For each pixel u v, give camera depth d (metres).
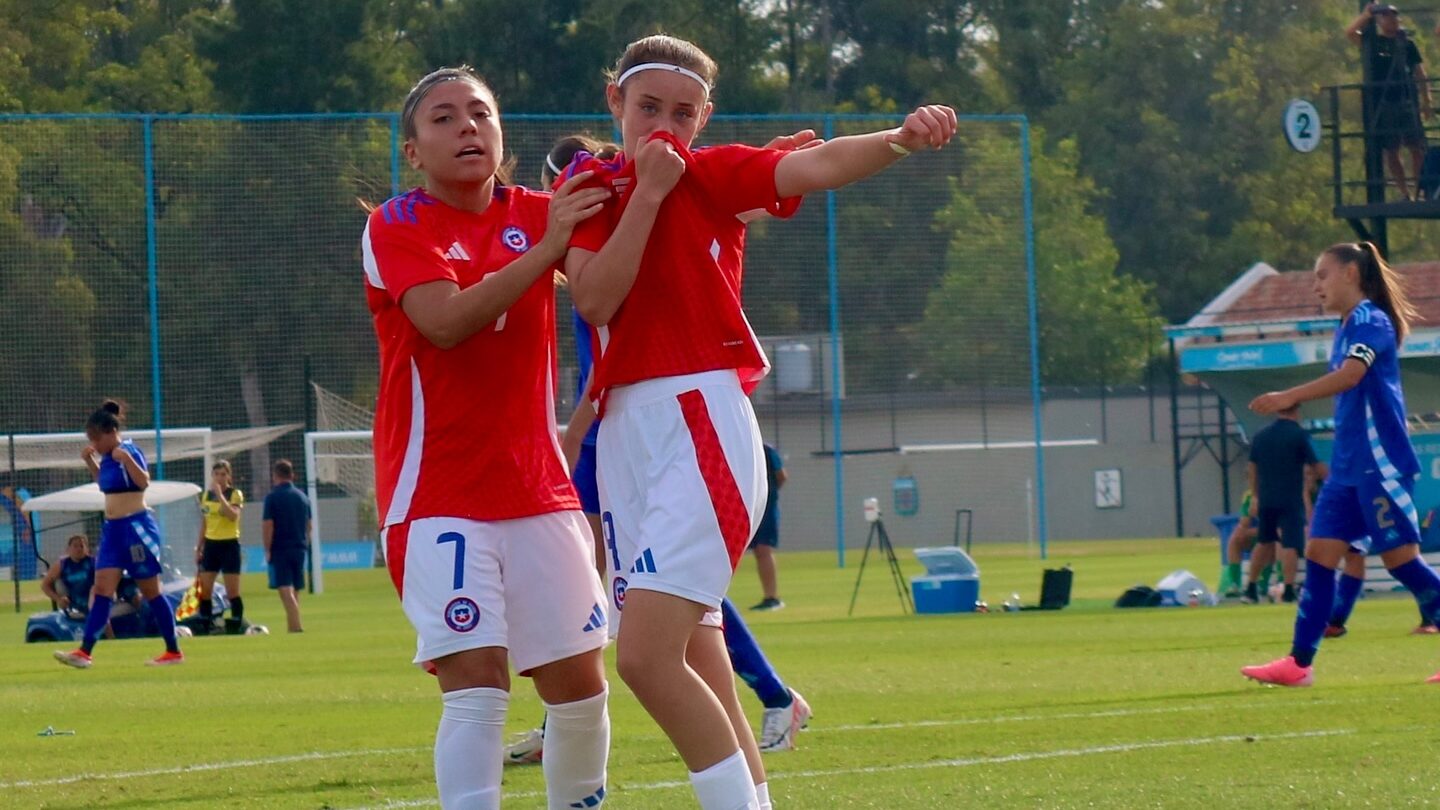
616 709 8.84
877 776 6.21
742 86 58.19
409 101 4.58
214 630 20.05
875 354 33.47
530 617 4.55
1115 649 12.42
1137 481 47.47
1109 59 65.94
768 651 13.09
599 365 4.31
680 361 4.20
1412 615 15.38
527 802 5.89
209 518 19.81
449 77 4.55
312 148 31.22
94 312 30.66
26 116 30.17
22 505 25.20
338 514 35.53
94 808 5.98
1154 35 65.44
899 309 33.38
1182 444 47.59
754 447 4.24
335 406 31.41
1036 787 5.83
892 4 66.12
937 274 33.41
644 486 4.22
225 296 31.05
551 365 4.70
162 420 30.86
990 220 33.41
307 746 7.72
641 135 4.36
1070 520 47.50
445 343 4.34
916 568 32.72
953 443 34.28
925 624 16.23
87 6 52.81
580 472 7.00
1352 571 12.29
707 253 4.24
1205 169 63.81
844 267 33.28
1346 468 8.99
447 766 4.39
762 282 33.41
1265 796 5.49
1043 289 55.81
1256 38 68.06
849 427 34.84
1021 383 33.72
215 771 6.85
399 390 4.50
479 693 4.41
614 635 4.34
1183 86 65.50
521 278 4.25
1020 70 68.19
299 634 18.73
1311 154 63.31
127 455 14.12
